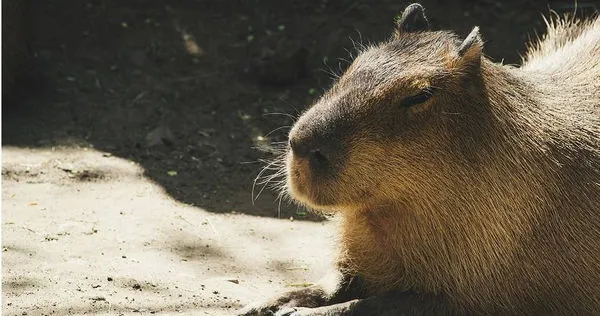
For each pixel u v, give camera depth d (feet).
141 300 30.48
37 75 51.21
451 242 27.89
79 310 29.19
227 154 46.19
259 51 54.39
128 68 52.54
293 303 29.68
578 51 33.55
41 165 42.80
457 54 27.35
